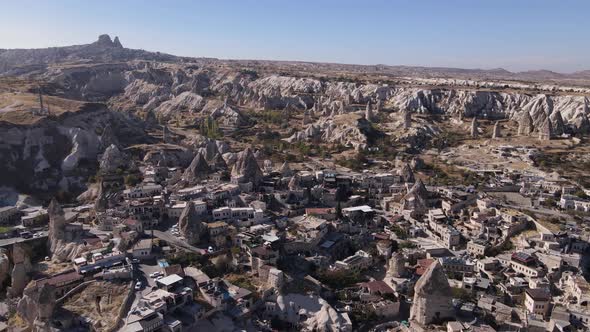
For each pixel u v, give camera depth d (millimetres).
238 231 156875
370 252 159500
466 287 137625
